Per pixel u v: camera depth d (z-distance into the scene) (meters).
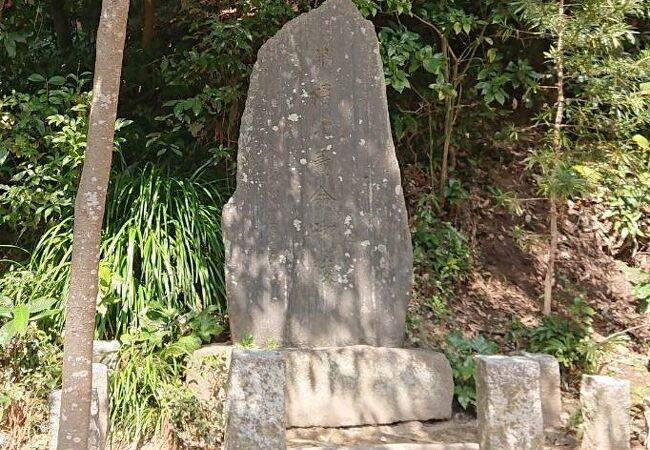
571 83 6.12
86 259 2.62
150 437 4.01
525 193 6.64
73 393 2.61
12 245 5.27
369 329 4.67
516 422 3.51
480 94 6.52
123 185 5.27
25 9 5.92
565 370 4.95
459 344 4.84
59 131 5.45
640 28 6.58
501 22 5.82
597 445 3.75
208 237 5.16
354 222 4.71
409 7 5.68
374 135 4.77
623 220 6.28
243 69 5.83
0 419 3.97
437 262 5.83
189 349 4.38
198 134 6.20
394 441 4.16
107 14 2.61
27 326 4.21
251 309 4.60
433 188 6.48
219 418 4.02
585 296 5.88
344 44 4.78
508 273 6.07
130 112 6.50
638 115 5.34
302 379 4.30
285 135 4.71
